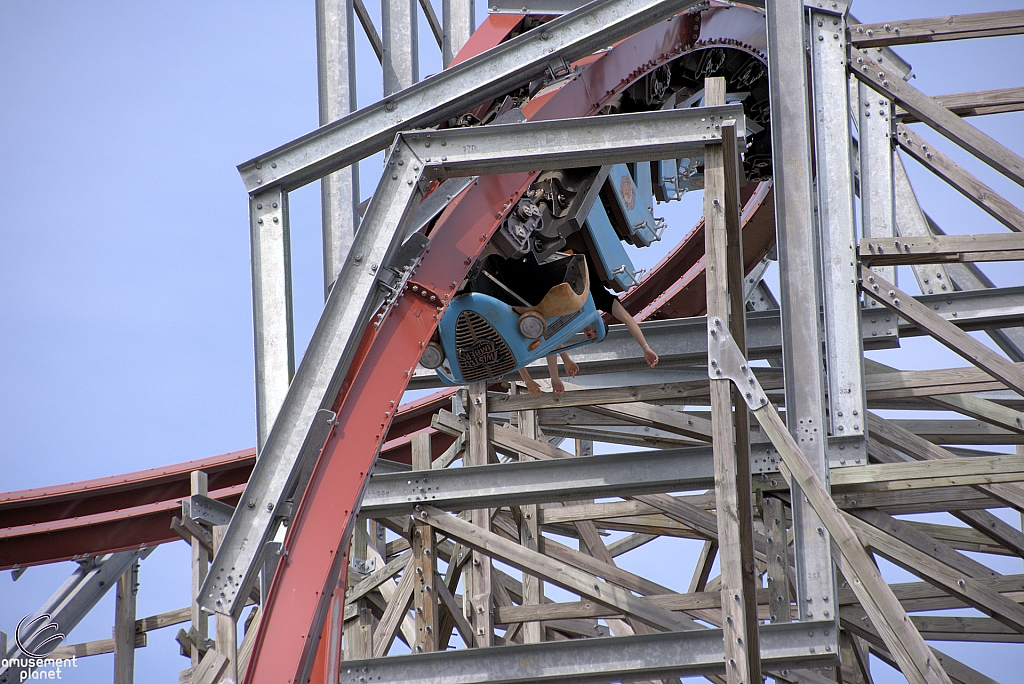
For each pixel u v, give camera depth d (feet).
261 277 90.94
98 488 165.89
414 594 121.70
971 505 109.19
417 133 88.02
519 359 107.55
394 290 90.43
